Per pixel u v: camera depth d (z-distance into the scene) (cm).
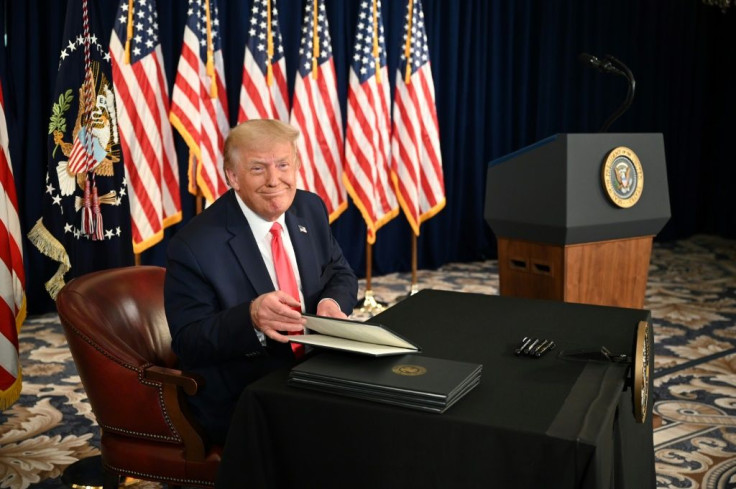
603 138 313
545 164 312
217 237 213
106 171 475
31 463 308
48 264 543
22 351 461
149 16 501
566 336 207
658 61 864
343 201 607
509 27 748
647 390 205
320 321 183
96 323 218
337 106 587
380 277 695
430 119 611
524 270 337
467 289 644
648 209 328
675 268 750
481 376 175
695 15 886
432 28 702
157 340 240
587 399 160
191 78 516
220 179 554
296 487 168
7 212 350
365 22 581
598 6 803
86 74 468
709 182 955
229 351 196
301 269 228
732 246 880
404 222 715
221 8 587
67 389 396
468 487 150
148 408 210
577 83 807
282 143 207
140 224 498
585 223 308
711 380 417
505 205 335
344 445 160
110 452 217
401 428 154
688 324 537
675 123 895
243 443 168
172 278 212
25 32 512
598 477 138
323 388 164
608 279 331
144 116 497
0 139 346
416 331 211
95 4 472
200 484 210
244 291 213
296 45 619
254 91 550
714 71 930
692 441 334
